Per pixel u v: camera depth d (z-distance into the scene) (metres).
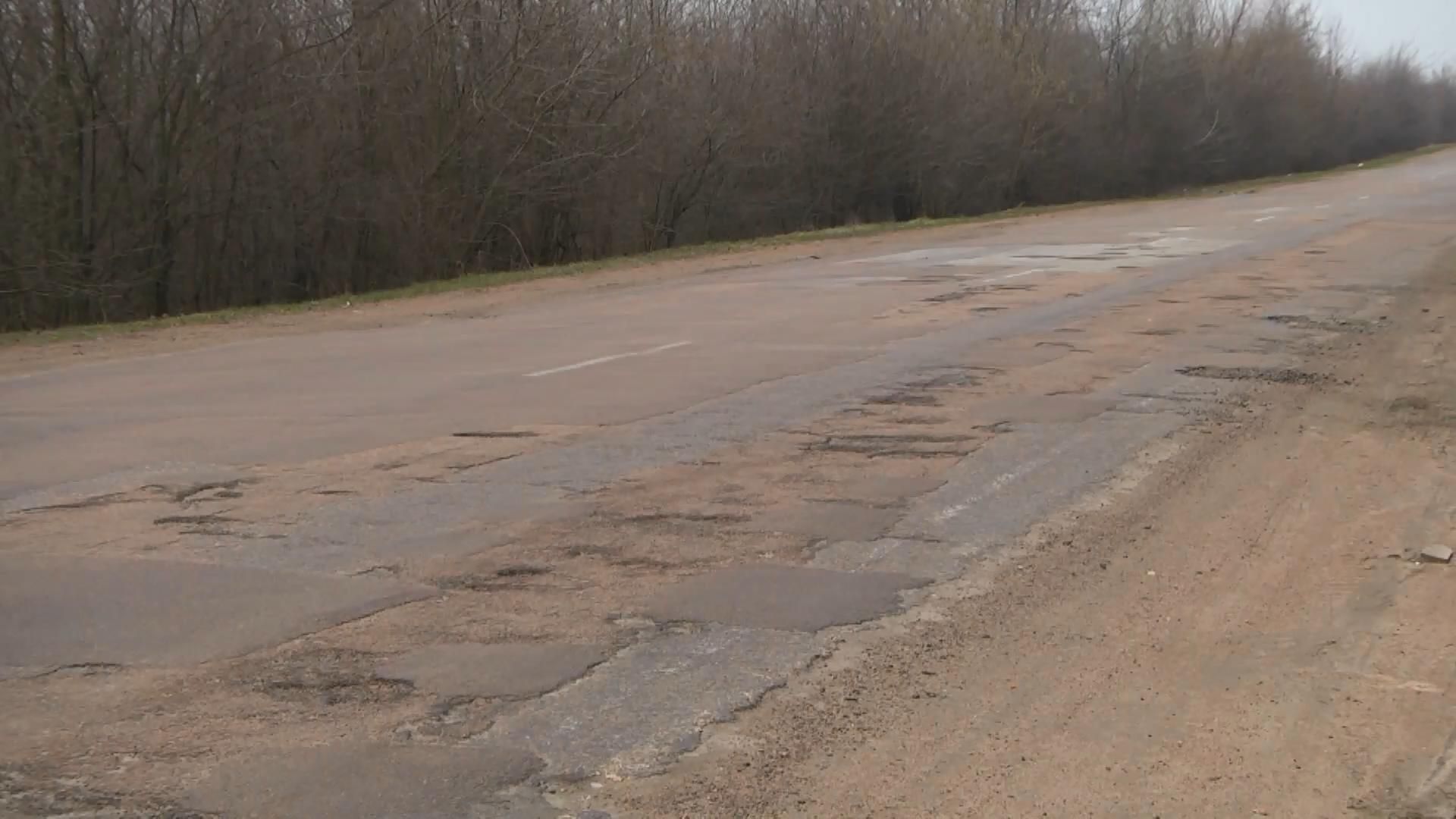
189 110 26.48
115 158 25.81
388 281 29.61
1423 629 6.04
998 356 13.55
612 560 6.97
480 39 30.36
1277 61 70.31
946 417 10.64
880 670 5.50
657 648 5.72
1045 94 51.06
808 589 6.50
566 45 31.61
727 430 10.20
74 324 24.61
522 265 32.22
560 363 13.58
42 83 24.59
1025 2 52.75
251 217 28.05
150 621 6.05
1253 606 6.36
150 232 26.50
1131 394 11.62
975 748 4.79
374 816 4.26
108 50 25.12
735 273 23.61
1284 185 56.22
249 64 26.77
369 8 28.03
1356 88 89.69
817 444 9.73
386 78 28.81
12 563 6.96
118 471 9.04
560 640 5.82
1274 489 8.53
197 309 27.50
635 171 34.50
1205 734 4.92
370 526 7.62
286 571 6.80
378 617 6.11
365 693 5.25
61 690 5.30
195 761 4.67
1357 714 5.09
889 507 8.02
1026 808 4.34
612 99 32.97
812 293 19.84
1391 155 95.12
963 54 46.28
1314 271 21.38
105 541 7.37
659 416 10.73
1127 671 5.53
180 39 26.06
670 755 4.71
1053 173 53.31
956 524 7.66
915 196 45.34
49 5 24.44
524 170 31.66
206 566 6.89
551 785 4.48
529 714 5.05
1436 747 4.80
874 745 4.80
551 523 7.66
